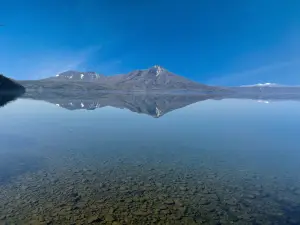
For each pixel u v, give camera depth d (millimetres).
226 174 16922
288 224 11062
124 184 15000
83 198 13078
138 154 21578
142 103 97875
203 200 13172
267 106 83062
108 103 94000
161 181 15570
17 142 25750
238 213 11945
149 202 12836
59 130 33656
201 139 28438
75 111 59406
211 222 11180
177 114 56094
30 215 11336
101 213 11641
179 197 13445
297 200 13227
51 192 13695
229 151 22984
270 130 35188
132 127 37094
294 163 19469
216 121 44844
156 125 39500
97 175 16375
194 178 16141
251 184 15281
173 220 11242
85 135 30219
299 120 46812
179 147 24359
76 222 10859
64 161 19250
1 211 11641
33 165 18156
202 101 116000
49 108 66375
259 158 20719
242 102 107500
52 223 10742
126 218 11289
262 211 12148
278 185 15156
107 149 23172
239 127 38156
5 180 15250
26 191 13766
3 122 40594
